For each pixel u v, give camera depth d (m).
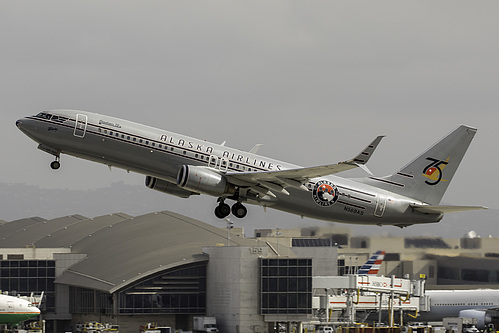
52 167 188.38
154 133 186.75
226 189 189.25
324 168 180.50
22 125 183.25
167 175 189.12
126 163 186.75
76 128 183.12
